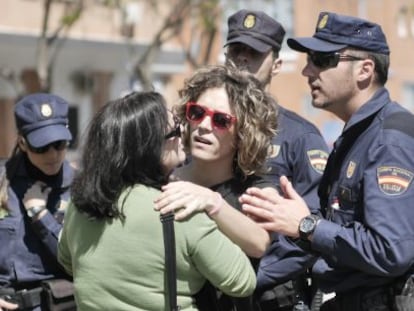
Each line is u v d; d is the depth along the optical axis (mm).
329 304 3762
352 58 3674
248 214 3432
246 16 4879
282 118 4469
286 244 4070
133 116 3236
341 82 3693
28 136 4477
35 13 18781
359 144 3586
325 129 22750
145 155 3227
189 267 3193
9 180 4547
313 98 3801
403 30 26172
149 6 19641
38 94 4621
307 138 4406
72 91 20594
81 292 3275
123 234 3186
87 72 20672
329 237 3377
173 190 3197
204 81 3617
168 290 3160
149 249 3158
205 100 3588
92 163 3230
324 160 4367
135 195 3207
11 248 4484
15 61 18516
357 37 3670
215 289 3346
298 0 23266
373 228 3305
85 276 3264
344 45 3672
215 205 3240
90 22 19625
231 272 3191
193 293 3258
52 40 15188
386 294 3512
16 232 4488
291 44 3832
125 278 3182
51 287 4383
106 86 21188
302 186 4363
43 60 14828
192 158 3773
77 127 20688
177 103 3684
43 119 4484
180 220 3152
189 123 3648
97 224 3242
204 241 3164
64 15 16359
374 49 3678
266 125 3590
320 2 23859
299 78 23422
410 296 3441
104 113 3281
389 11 25672
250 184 3674
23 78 19062
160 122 3258
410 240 3285
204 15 16688
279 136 4430
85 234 3271
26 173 4586
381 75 3713
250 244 3346
